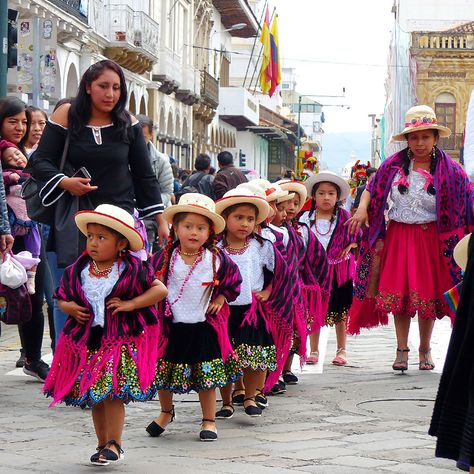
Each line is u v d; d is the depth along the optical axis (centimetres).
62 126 1093
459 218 1373
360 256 1434
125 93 1087
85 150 1083
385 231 1411
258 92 11144
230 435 988
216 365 966
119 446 841
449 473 828
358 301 1445
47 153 1094
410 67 8688
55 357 855
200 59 6556
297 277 1191
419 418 1085
